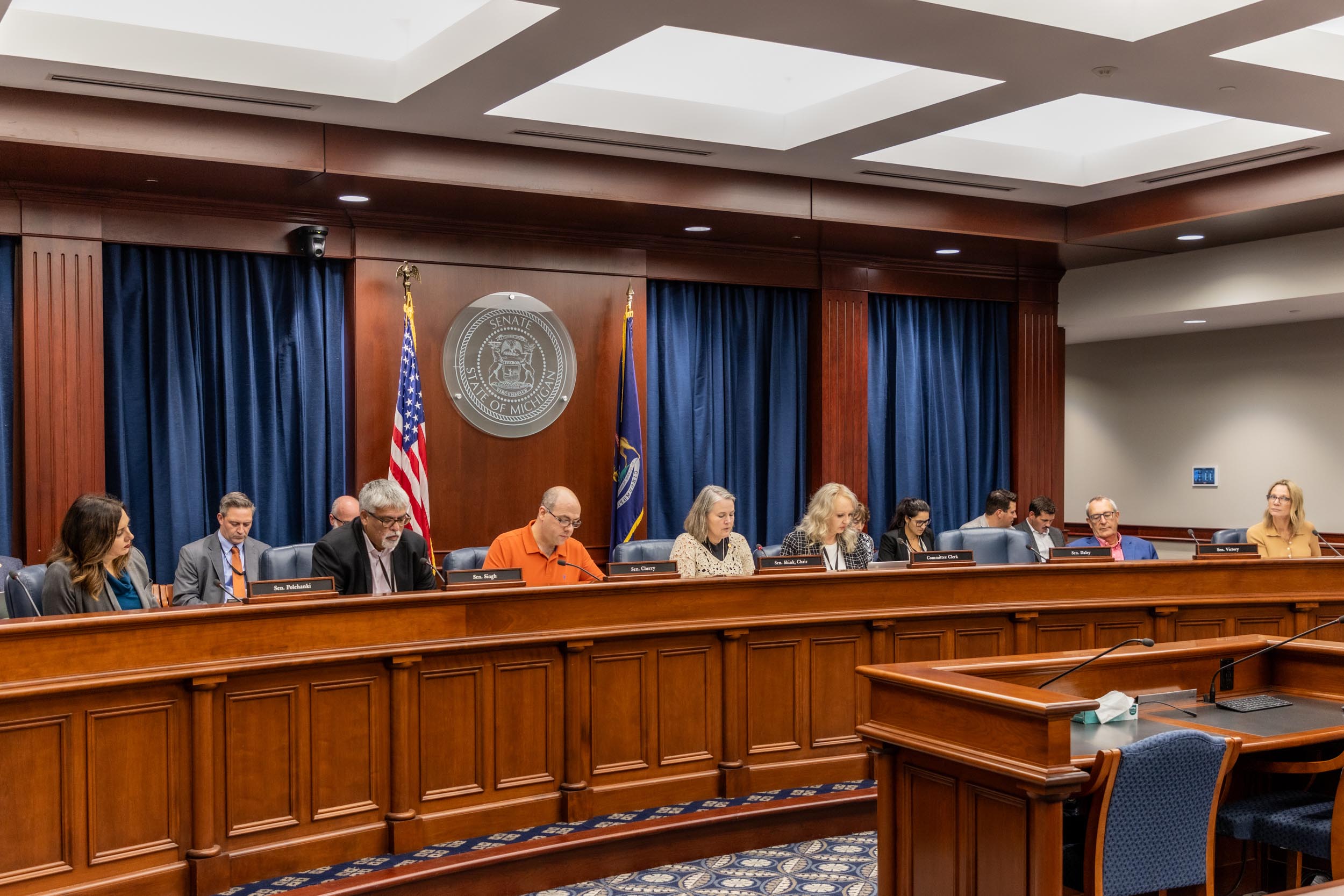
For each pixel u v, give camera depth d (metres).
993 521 6.81
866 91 5.77
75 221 5.87
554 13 4.35
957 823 3.10
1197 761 3.01
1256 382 9.25
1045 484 8.88
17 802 3.33
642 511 7.15
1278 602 5.65
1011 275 8.68
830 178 6.89
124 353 6.16
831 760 4.87
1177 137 6.60
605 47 4.69
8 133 5.03
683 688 4.62
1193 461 9.77
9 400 5.86
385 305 6.66
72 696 3.43
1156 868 3.00
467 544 6.86
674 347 7.73
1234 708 3.81
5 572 4.98
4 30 4.62
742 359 8.02
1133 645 4.13
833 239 7.56
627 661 4.50
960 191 7.21
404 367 6.41
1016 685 3.09
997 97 5.36
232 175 5.70
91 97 5.19
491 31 4.68
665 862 4.32
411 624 4.10
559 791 4.37
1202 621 5.57
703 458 7.84
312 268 6.64
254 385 6.48
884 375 8.49
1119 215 7.36
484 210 6.56
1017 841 2.89
